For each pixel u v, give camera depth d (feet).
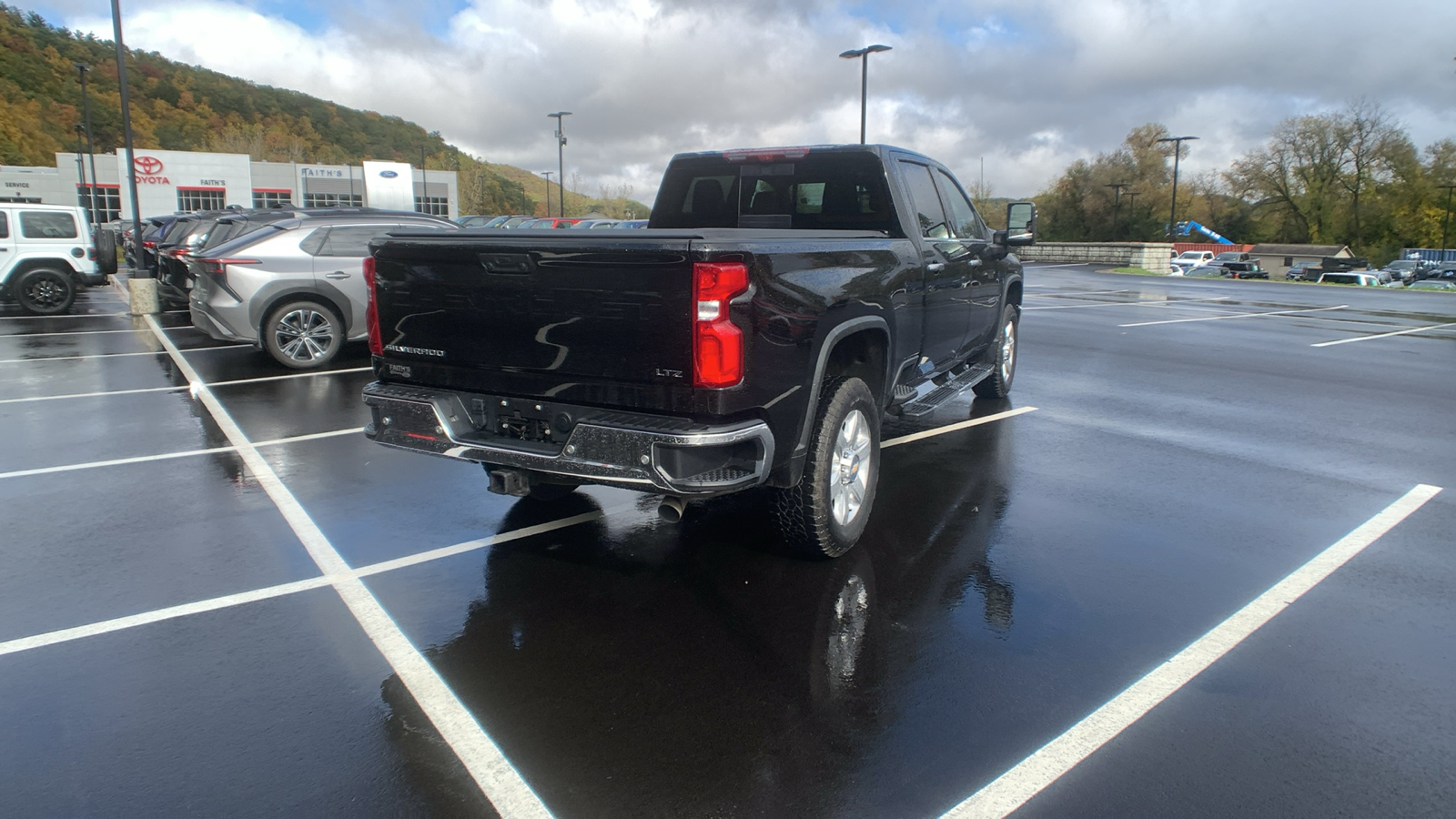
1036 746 8.68
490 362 11.89
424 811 7.73
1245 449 20.54
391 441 12.80
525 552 13.93
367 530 14.96
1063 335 41.91
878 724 9.08
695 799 7.87
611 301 10.64
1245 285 89.25
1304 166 229.86
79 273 50.52
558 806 7.78
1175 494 17.02
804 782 8.12
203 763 8.39
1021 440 21.18
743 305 10.36
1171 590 12.48
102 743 8.73
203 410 24.27
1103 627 11.31
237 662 10.41
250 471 18.40
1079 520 15.48
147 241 63.10
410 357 12.78
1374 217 224.94
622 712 9.34
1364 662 10.39
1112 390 27.76
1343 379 30.48
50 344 37.11
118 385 27.94
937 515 15.71
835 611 11.83
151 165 190.39
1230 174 243.19
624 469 10.63
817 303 11.76
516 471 12.09
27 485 17.38
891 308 14.34
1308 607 11.92
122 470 18.40
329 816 7.64
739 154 17.92
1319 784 8.07
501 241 11.29
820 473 12.51
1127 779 8.14
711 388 10.27
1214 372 31.48
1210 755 8.51
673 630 11.28
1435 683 9.89
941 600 12.15
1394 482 17.93
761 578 12.94
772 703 9.48
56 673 10.10
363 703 9.52
